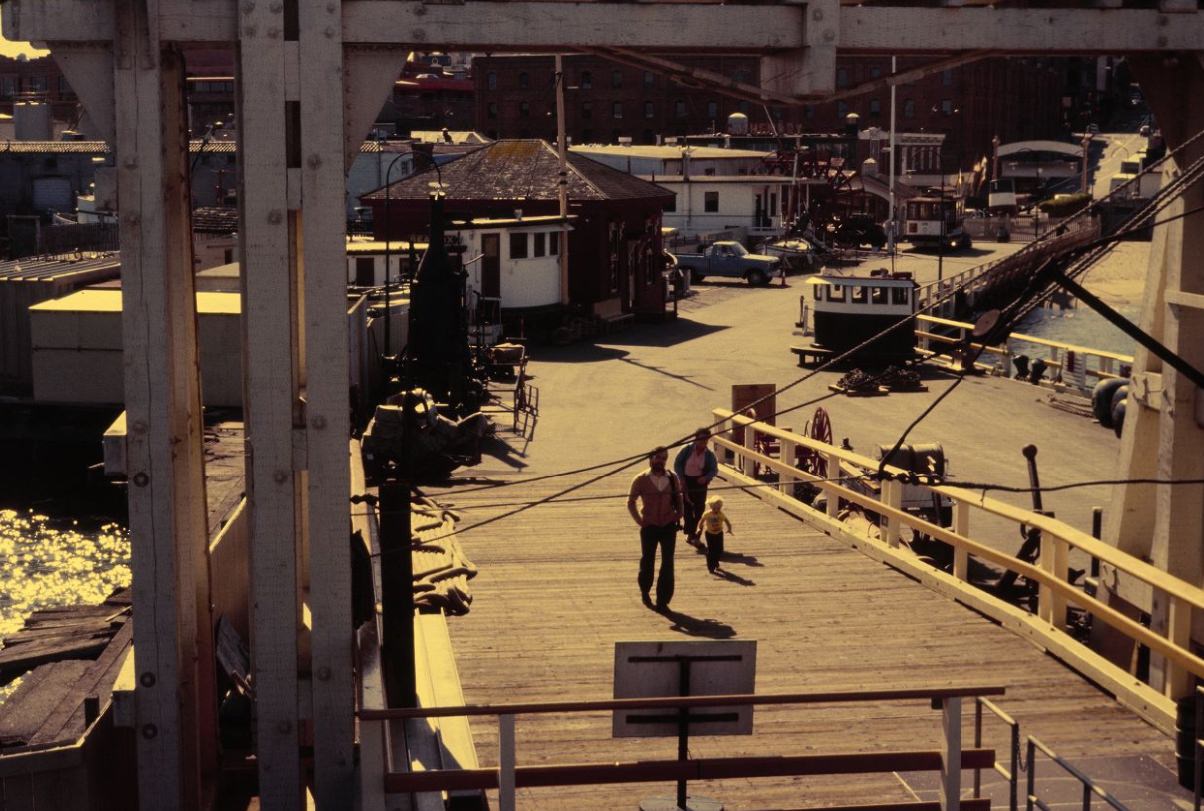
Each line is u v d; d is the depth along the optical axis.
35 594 29.33
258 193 9.10
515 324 49.41
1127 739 11.80
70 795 11.14
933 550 21.22
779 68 10.02
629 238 55.72
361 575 11.66
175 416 9.49
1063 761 8.57
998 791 10.70
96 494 37.53
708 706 8.18
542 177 54.81
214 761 10.97
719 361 45.09
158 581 9.34
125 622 18.97
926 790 10.64
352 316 30.50
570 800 10.47
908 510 21.64
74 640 21.09
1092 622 15.82
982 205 143.00
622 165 92.62
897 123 147.75
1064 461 28.25
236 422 33.47
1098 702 12.74
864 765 8.24
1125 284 91.88
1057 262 10.11
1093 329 74.88
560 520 21.27
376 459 24.94
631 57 9.85
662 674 8.32
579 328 50.59
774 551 19.06
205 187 85.75
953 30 9.80
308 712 9.52
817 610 15.88
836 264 86.44
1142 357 14.97
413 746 9.60
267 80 9.02
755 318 58.72
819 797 10.52
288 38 9.25
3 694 19.58
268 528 9.38
